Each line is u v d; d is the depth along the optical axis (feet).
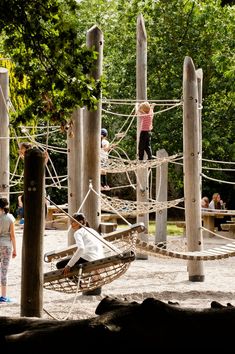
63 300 54.75
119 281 66.44
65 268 46.32
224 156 148.25
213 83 146.82
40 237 34.27
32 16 27.09
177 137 145.18
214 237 111.24
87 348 19.29
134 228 51.80
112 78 150.20
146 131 76.07
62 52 27.35
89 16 166.50
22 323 21.44
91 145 59.41
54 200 153.89
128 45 151.74
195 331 19.12
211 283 65.62
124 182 157.48
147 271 73.67
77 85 28.14
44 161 34.40
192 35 146.72
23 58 28.55
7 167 82.53
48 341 19.61
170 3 147.54
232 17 133.90
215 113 146.00
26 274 34.19
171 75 148.36
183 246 83.56
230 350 18.99
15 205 136.77
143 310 19.52
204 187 150.00
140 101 73.87
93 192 59.26
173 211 159.84
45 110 28.96
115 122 151.02
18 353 19.71
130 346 19.10
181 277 69.67
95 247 48.75
